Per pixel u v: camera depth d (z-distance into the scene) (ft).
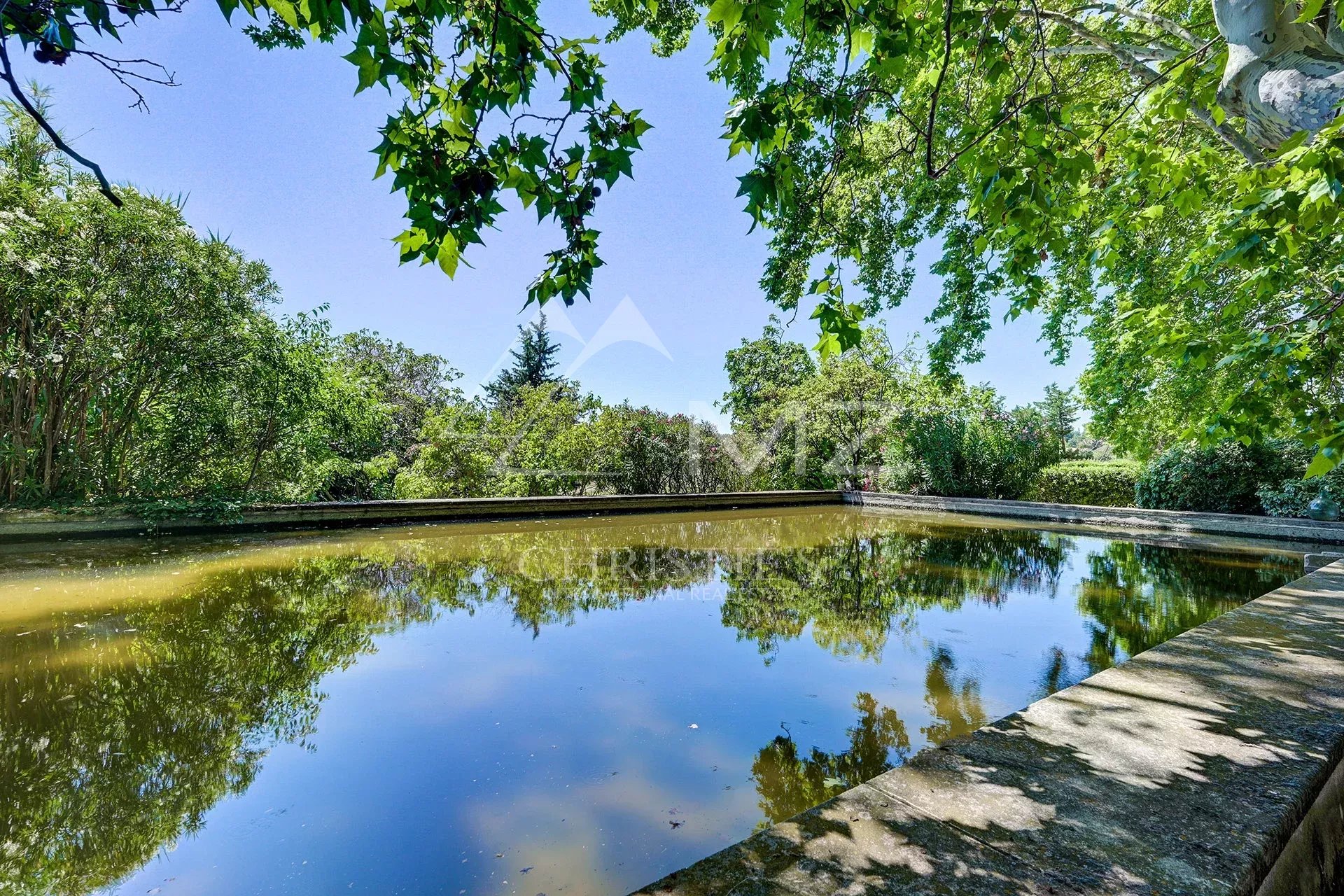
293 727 7.34
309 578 15.71
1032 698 8.29
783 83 6.63
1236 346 11.02
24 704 7.94
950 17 6.22
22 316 19.33
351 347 48.34
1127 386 24.98
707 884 3.07
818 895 2.96
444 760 6.55
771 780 6.16
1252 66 7.66
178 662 9.54
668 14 20.52
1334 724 5.06
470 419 33.91
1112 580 16.49
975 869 3.18
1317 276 12.20
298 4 4.77
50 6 3.93
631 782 6.12
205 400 22.90
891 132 19.38
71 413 21.58
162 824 5.39
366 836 5.20
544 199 5.96
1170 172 12.26
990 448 38.04
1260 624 8.03
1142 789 4.03
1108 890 3.00
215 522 23.25
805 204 9.95
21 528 19.72
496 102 5.64
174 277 21.45
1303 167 7.42
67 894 4.51
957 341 22.08
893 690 8.56
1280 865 3.71
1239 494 27.61
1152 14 12.20
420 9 5.49
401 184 5.45
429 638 10.91
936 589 15.33
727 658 9.90
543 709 7.89
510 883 4.58
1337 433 9.61
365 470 31.86
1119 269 23.21
